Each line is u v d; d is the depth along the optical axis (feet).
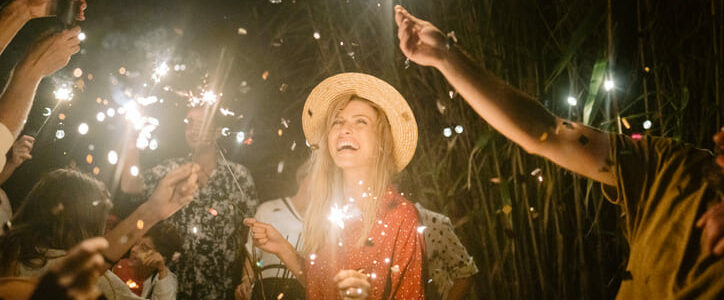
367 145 8.40
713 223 4.14
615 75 8.87
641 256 4.65
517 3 9.82
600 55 8.91
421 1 11.36
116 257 6.67
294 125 17.90
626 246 8.72
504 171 10.03
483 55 10.02
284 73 18.26
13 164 8.84
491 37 10.05
